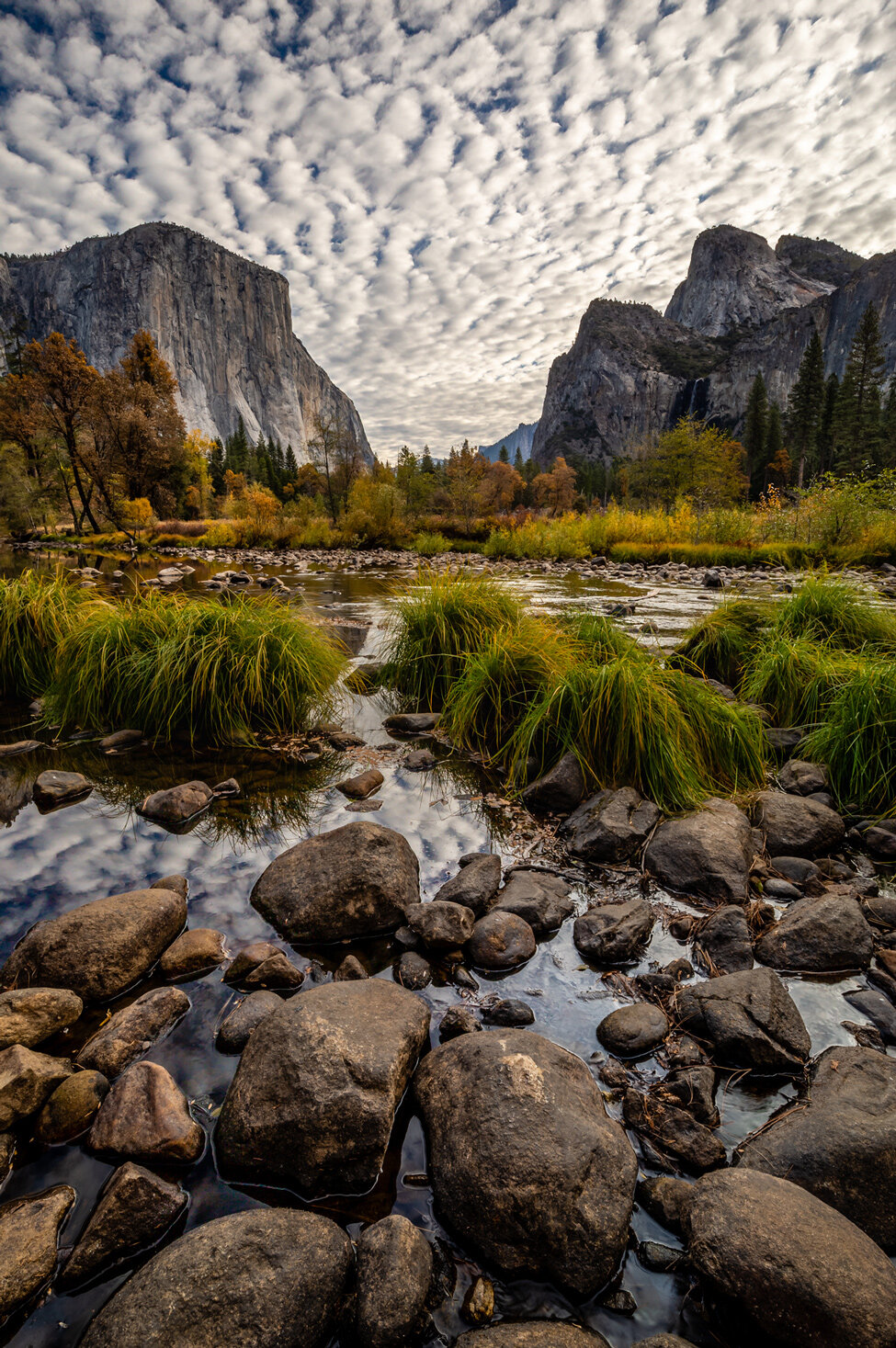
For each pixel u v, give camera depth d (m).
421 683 5.43
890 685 3.68
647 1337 1.18
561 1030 1.93
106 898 2.42
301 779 3.88
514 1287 1.27
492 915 2.36
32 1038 1.84
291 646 4.91
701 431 38.16
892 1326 1.12
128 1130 1.53
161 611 5.16
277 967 2.09
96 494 36.41
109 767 4.05
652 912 2.52
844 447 60.28
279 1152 1.48
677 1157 1.54
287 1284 1.18
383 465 40.31
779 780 3.78
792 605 5.73
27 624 5.68
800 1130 1.54
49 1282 1.26
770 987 1.98
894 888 2.78
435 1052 1.76
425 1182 1.49
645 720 3.50
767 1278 1.17
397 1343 1.14
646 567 17.78
